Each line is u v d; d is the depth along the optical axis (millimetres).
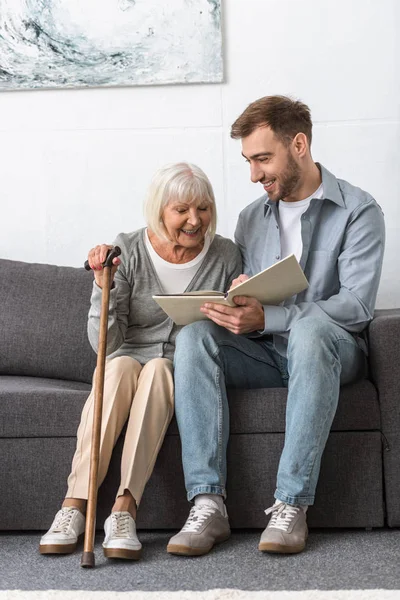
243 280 2539
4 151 3469
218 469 2398
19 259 3469
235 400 2508
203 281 2736
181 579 2074
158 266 2721
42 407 2525
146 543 2434
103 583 2055
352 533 2484
